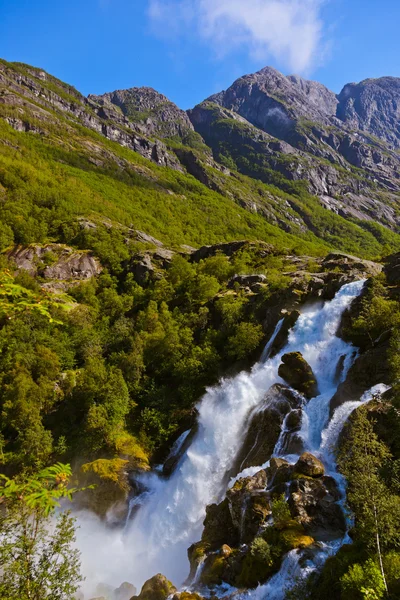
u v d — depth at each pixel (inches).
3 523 472.1
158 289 2992.1
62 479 335.6
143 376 2006.6
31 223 4311.0
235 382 1720.0
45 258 3887.8
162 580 863.7
